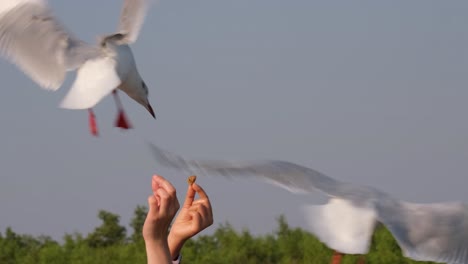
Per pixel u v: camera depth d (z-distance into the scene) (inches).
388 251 581.9
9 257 922.1
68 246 903.1
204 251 855.7
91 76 318.3
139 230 959.0
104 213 950.4
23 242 966.4
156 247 175.3
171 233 188.1
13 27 319.3
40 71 324.8
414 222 156.1
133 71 342.6
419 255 153.9
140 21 334.6
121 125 347.3
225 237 847.7
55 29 324.2
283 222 832.3
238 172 157.2
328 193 155.7
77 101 305.4
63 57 324.5
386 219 152.2
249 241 828.6
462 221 158.4
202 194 188.4
